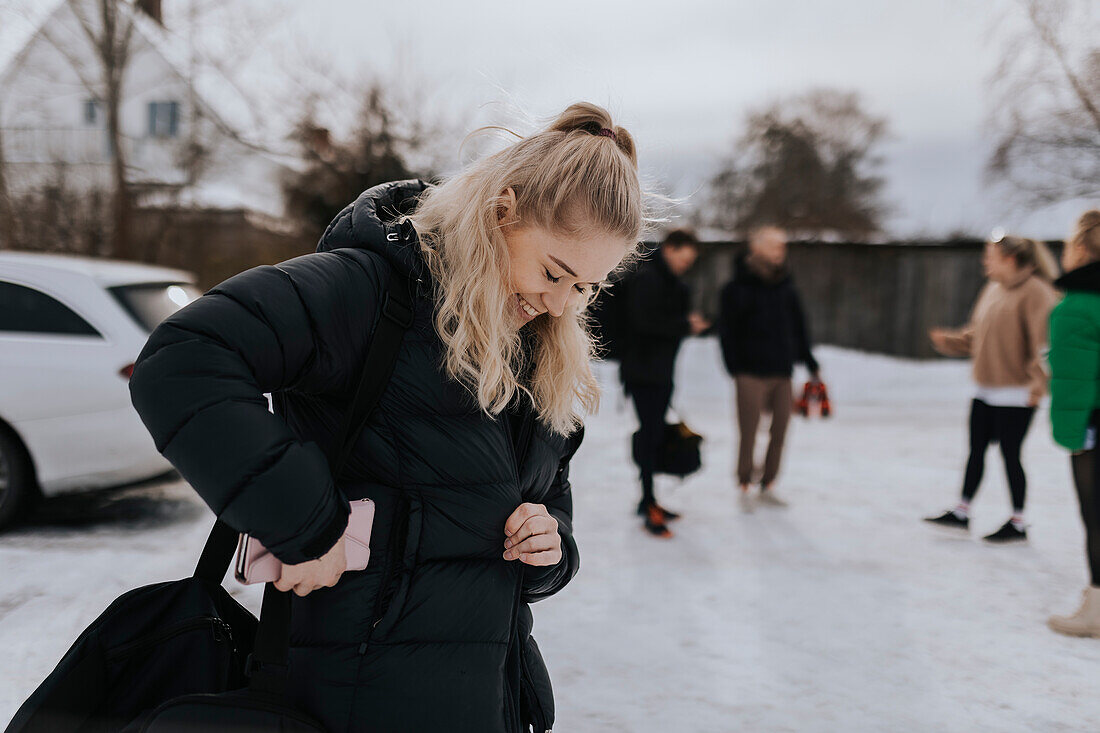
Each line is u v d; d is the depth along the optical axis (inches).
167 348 34.1
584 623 129.9
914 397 439.5
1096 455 123.6
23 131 567.2
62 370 161.3
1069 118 593.0
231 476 33.0
